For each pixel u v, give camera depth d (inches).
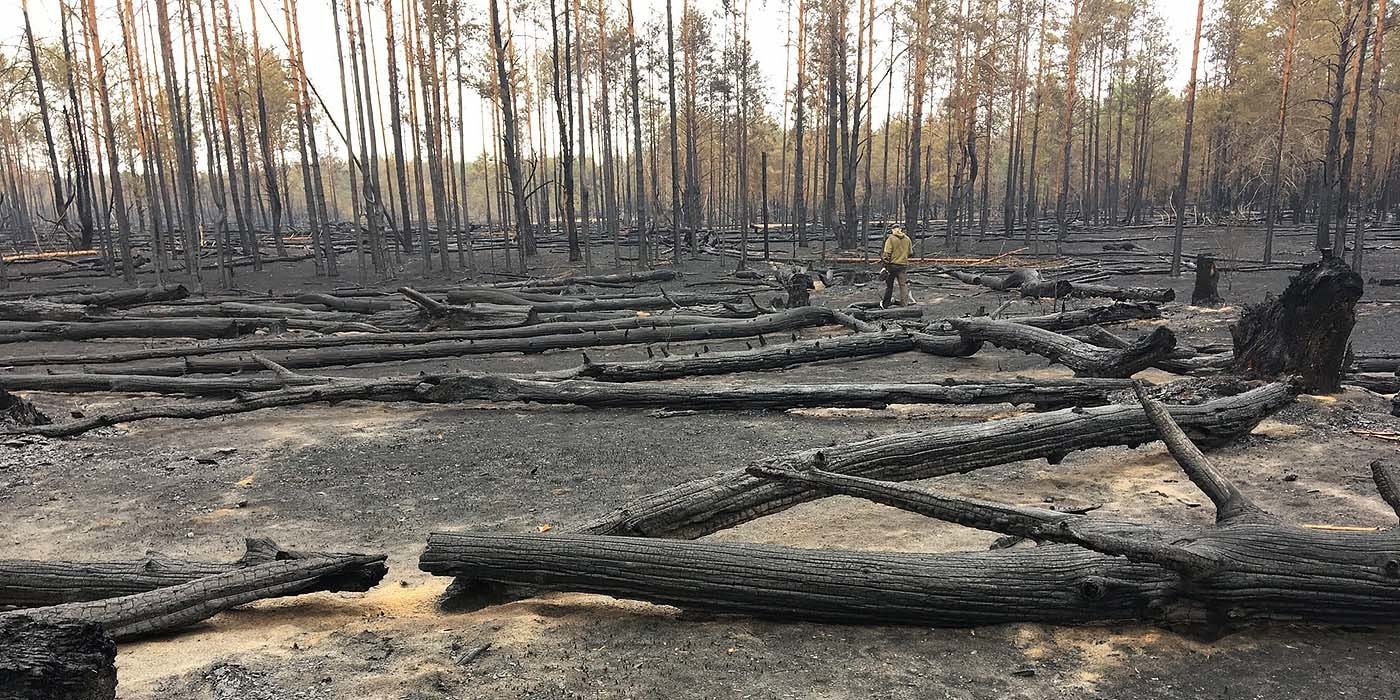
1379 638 138.5
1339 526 190.4
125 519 224.4
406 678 131.6
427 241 994.1
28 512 231.5
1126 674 129.3
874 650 139.9
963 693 125.3
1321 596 135.7
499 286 815.7
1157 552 132.1
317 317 617.3
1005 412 325.7
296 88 1023.6
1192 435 248.1
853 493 160.7
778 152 2365.9
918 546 186.7
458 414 352.5
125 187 1871.3
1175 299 639.8
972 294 728.3
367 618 158.7
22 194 1943.9
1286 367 311.9
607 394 343.9
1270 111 1122.7
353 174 904.9
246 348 492.4
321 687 129.3
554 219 2807.6
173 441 312.0
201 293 812.0
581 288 818.8
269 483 255.6
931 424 310.8
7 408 326.3
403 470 266.2
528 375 370.0
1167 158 2065.7
